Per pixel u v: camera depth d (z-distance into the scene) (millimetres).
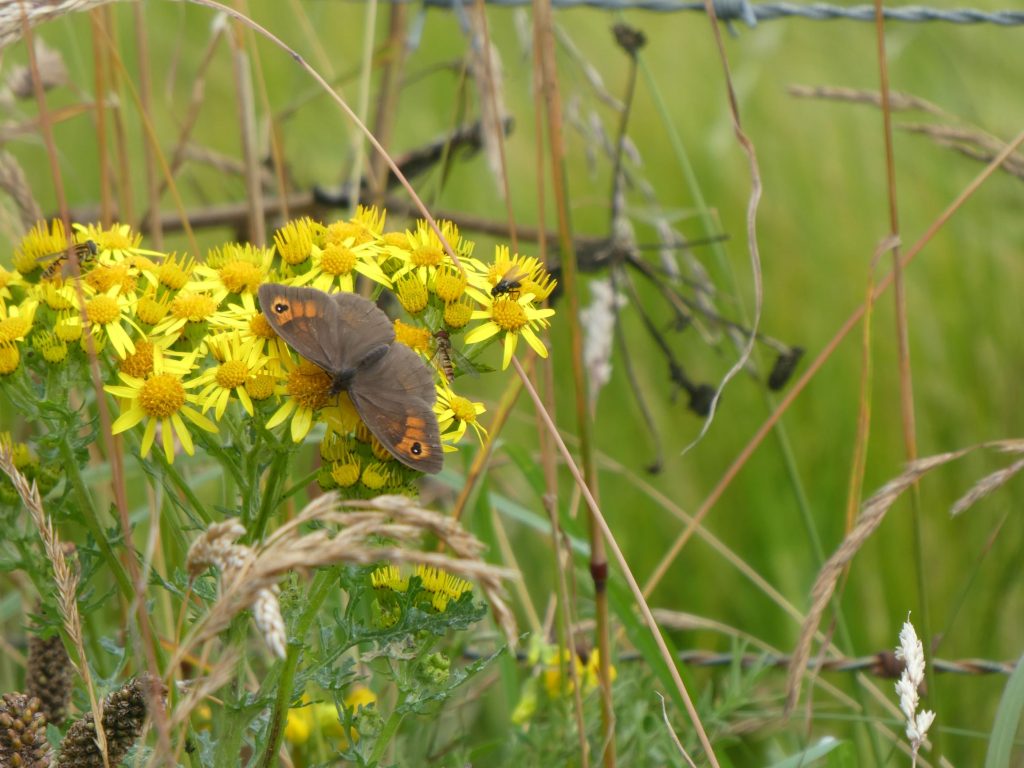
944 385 5625
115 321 2436
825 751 3393
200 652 3463
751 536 5270
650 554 5254
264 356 2416
